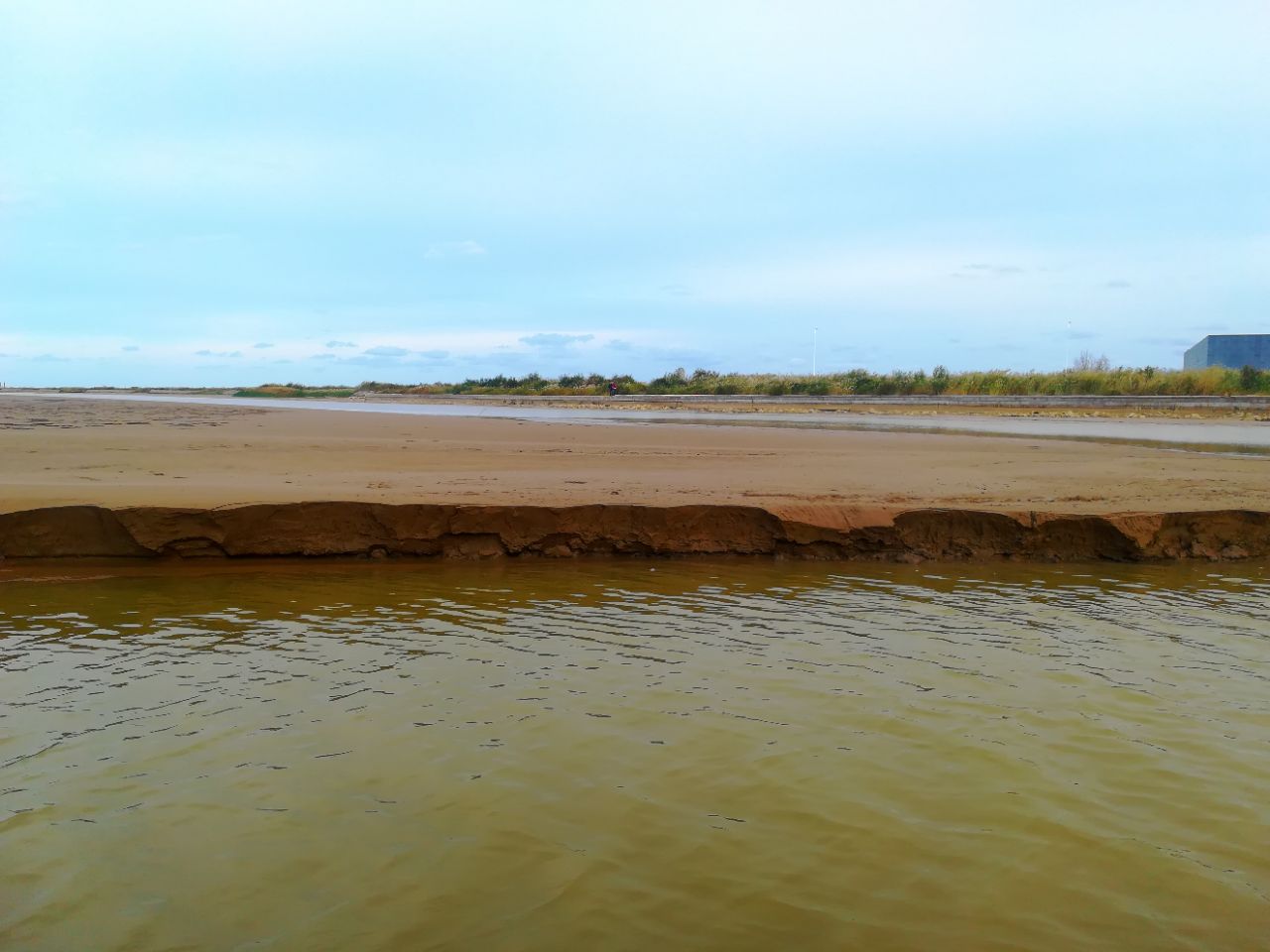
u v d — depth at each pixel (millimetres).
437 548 9805
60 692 5598
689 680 5934
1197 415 33125
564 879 3678
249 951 3246
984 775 4621
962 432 23578
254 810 4191
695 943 3309
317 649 6496
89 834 3982
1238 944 3355
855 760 4777
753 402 44844
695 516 10039
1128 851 3936
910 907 3541
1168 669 6234
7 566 9016
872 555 10023
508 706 5449
